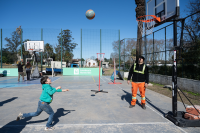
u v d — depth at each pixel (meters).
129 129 3.54
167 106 5.44
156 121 4.04
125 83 11.88
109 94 7.53
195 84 7.73
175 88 4.08
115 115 4.49
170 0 4.67
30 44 16.30
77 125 3.75
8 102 5.94
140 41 12.84
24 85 10.58
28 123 3.86
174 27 4.28
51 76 18.31
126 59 16.45
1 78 15.82
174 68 4.10
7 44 18.33
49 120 3.44
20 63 13.15
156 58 11.95
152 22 5.96
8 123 3.85
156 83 11.89
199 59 8.06
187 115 3.96
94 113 4.66
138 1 10.52
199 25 8.31
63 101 6.11
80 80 14.00
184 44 8.95
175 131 3.45
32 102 5.94
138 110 4.98
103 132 3.38
